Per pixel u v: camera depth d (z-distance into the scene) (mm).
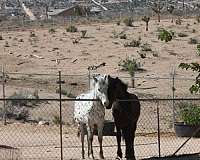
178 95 37594
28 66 55031
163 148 19578
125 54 61156
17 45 68000
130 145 16531
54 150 18859
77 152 18547
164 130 24453
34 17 137625
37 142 20672
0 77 43344
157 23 87375
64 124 26094
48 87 41031
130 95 16484
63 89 40375
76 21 101250
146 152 18703
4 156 17125
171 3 172000
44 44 68812
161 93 38781
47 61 57906
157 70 51844
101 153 16703
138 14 110188
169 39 16297
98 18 105875
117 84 15922
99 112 16375
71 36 75250
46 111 30109
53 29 81500
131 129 16516
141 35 74938
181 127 22391
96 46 66625
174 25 83812
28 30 86375
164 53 61625
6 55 60562
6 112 27859
